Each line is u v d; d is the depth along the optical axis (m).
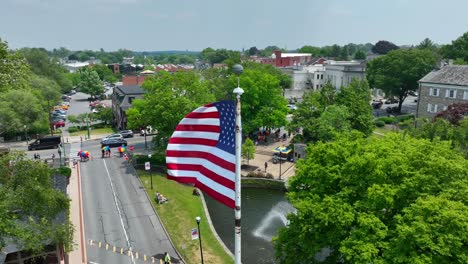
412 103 112.62
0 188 21.00
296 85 133.38
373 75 99.06
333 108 56.94
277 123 66.31
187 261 30.39
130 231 35.25
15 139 72.38
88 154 56.94
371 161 21.61
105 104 123.56
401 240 17.78
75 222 36.56
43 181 23.56
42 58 122.19
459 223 16.56
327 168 23.64
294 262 23.03
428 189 20.23
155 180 48.72
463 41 104.19
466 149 36.16
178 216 38.50
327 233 21.27
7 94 69.25
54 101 87.25
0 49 37.81
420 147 23.12
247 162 57.22
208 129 13.70
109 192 44.50
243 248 34.56
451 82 68.50
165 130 53.91
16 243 21.62
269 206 45.00
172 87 56.84
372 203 20.14
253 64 104.88
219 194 13.19
